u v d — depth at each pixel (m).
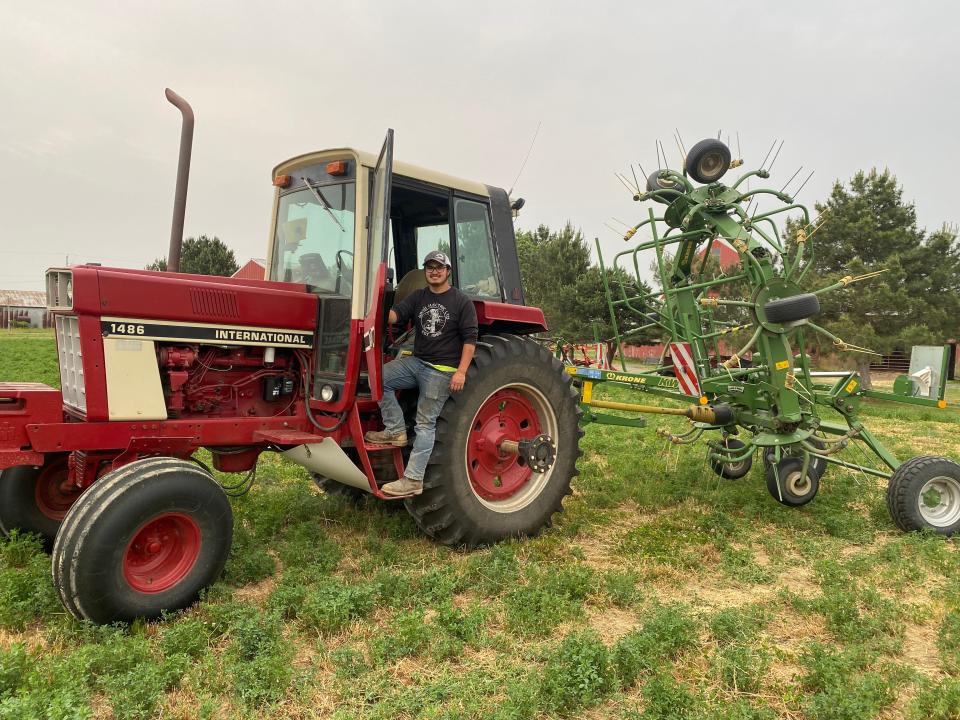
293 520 5.20
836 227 19.17
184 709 2.70
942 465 5.30
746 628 3.52
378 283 3.93
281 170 5.10
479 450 4.95
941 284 19.36
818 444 6.10
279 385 4.56
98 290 3.73
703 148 5.84
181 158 4.45
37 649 3.01
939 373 5.61
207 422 4.11
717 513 5.55
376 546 4.62
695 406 5.95
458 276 5.01
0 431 3.58
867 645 3.38
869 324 18.23
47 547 4.44
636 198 6.12
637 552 4.75
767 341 5.66
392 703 2.77
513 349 4.95
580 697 2.81
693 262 6.79
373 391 4.04
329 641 3.34
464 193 5.05
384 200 3.90
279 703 2.77
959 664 3.17
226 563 4.12
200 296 4.08
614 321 6.59
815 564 4.46
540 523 5.11
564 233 28.33
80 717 2.42
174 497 3.49
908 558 4.70
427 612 3.69
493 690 2.88
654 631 3.33
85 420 3.79
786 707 2.85
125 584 3.36
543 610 3.60
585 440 9.23
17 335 39.38
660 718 2.70
